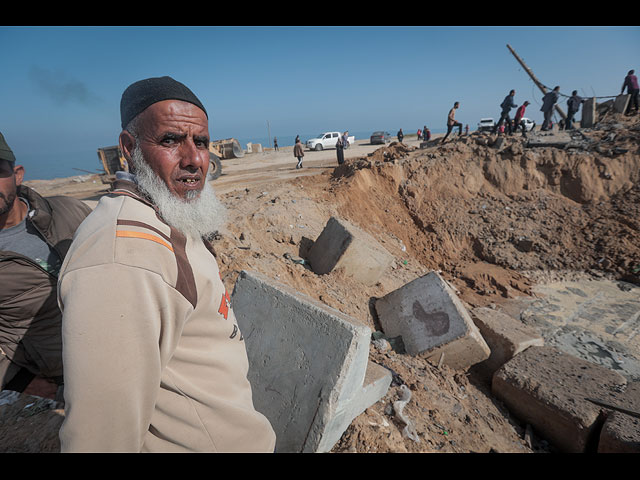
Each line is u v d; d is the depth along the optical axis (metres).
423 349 4.30
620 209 9.15
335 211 8.89
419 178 10.95
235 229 6.27
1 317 1.48
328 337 2.46
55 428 2.29
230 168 19.81
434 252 9.38
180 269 1.00
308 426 2.32
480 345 4.16
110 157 13.83
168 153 1.08
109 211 1.00
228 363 1.22
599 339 6.10
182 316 0.99
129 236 0.92
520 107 12.23
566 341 6.05
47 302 1.53
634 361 5.56
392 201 10.42
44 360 1.62
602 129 11.61
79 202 1.78
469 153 11.34
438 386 3.83
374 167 10.89
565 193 10.22
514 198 10.38
